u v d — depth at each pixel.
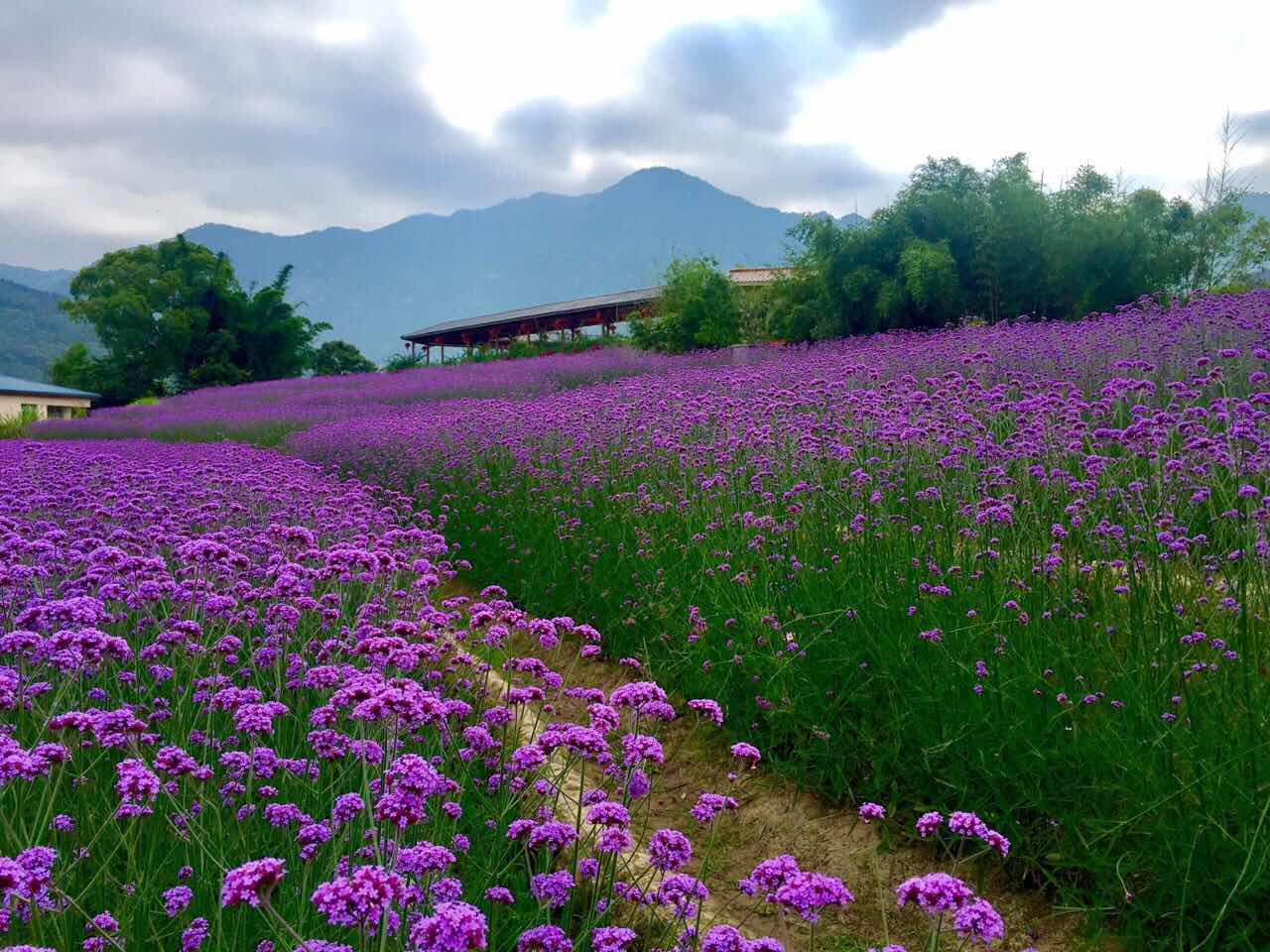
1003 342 14.68
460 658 5.52
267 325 68.00
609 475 9.78
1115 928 3.60
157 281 64.56
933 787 4.38
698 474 8.34
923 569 5.49
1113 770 3.75
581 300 58.31
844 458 6.94
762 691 5.26
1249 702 3.58
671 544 7.35
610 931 2.80
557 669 6.93
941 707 4.38
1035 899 3.84
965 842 4.13
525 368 30.52
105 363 64.75
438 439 14.28
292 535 6.20
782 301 32.09
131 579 5.40
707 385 15.33
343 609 5.99
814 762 4.90
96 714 3.39
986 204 27.34
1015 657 4.45
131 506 7.81
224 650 5.02
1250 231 28.16
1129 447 5.99
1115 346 12.23
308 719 4.56
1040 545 5.45
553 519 9.18
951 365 13.33
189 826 3.29
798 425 8.35
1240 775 3.44
